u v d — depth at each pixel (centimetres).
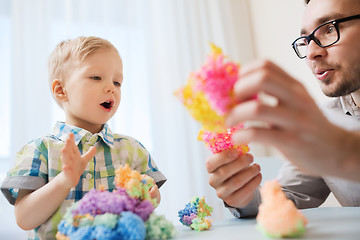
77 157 57
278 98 32
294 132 33
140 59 209
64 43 93
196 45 221
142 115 202
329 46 74
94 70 82
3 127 172
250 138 35
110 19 203
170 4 221
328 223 44
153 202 50
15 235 152
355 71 72
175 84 212
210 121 39
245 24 237
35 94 179
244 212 65
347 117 87
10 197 65
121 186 48
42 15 188
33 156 70
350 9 72
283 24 195
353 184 79
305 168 36
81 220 42
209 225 54
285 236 37
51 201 58
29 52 182
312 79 164
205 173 203
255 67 34
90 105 80
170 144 204
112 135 86
